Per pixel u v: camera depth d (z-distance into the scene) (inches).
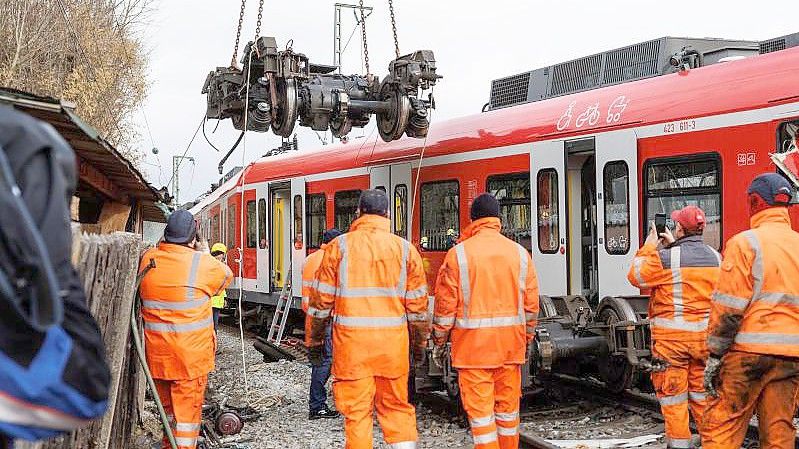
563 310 349.7
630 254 334.3
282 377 450.9
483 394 217.3
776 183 177.8
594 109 357.1
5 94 152.3
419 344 224.4
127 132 704.4
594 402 350.6
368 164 519.5
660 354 221.5
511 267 219.3
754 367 174.1
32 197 71.9
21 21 570.3
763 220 179.2
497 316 217.3
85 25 634.8
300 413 352.5
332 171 563.2
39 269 69.6
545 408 349.1
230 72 409.1
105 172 279.7
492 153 409.1
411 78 402.6
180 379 227.8
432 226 453.7
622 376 325.7
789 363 173.5
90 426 198.2
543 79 432.1
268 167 667.4
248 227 701.3
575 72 412.8
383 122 430.9
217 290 235.0
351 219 540.4
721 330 175.8
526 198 386.9
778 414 175.5
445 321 219.3
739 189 294.5
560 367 352.5
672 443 219.5
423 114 408.8
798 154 273.0
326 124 423.5
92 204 364.5
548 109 386.0
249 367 504.1
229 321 879.7
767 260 171.5
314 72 447.8
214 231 847.1
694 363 222.8
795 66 283.9
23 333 70.9
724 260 176.4
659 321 222.1
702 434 185.0
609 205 346.3
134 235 222.2
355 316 210.7
